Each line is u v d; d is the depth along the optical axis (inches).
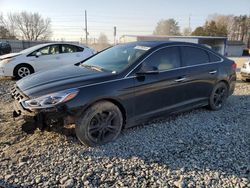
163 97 153.8
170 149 130.0
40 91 121.1
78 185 99.8
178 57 164.4
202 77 176.6
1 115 175.0
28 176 104.7
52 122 118.0
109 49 177.5
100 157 120.6
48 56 342.0
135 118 143.5
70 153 123.3
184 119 173.6
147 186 100.0
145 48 154.3
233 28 2859.3
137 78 139.8
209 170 111.6
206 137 145.0
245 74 338.3
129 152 126.0
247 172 110.4
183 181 103.3
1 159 116.9
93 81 128.1
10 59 323.0
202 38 1489.9
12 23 2464.3
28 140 135.9
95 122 129.7
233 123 169.0
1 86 286.0
